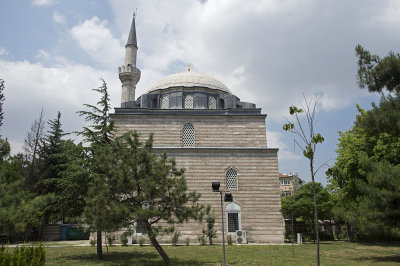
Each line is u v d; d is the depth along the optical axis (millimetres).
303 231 40000
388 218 18156
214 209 29969
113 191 16609
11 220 14383
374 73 19359
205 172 31031
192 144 32531
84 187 21406
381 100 19797
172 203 16594
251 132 32812
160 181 16594
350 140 33938
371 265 17031
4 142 20031
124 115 32562
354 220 19719
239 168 31328
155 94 36844
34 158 40438
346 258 19859
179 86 36906
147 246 26578
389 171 18562
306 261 18328
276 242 29469
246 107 36812
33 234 35531
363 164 20750
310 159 13391
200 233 29172
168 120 32719
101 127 23500
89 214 15516
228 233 29469
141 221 17031
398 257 20438
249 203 30438
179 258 19594
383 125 18828
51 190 37656
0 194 15414
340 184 35625
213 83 39094
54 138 41562
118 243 27984
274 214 30219
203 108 35156
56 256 20750
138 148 18031
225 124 32969
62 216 22312
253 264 17234
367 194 19578
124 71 42656
